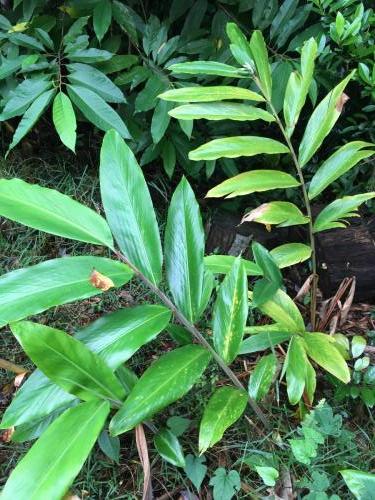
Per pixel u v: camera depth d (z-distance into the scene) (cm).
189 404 163
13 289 113
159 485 145
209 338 185
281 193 247
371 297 209
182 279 132
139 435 125
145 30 217
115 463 149
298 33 233
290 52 229
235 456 151
